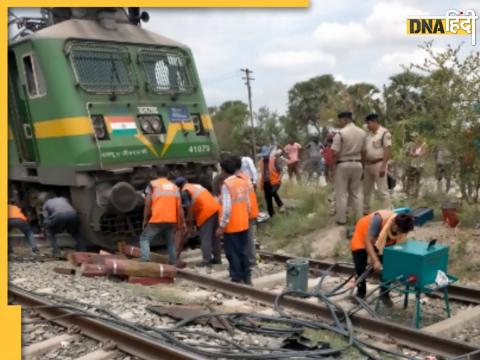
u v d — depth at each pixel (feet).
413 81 37.27
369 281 26.30
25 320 20.63
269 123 151.12
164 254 34.60
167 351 16.05
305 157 72.43
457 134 33.42
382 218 21.17
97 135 30.71
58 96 30.40
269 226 40.57
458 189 37.32
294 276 24.18
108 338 18.16
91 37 32.04
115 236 32.07
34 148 32.78
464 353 16.57
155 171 32.40
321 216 38.70
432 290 19.29
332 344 17.70
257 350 16.92
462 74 33.58
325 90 165.17
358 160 35.32
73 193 31.24
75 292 23.85
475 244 29.25
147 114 32.89
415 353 17.29
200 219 30.53
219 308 21.83
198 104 35.83
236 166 26.37
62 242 35.58
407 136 40.57
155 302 22.70
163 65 34.65
